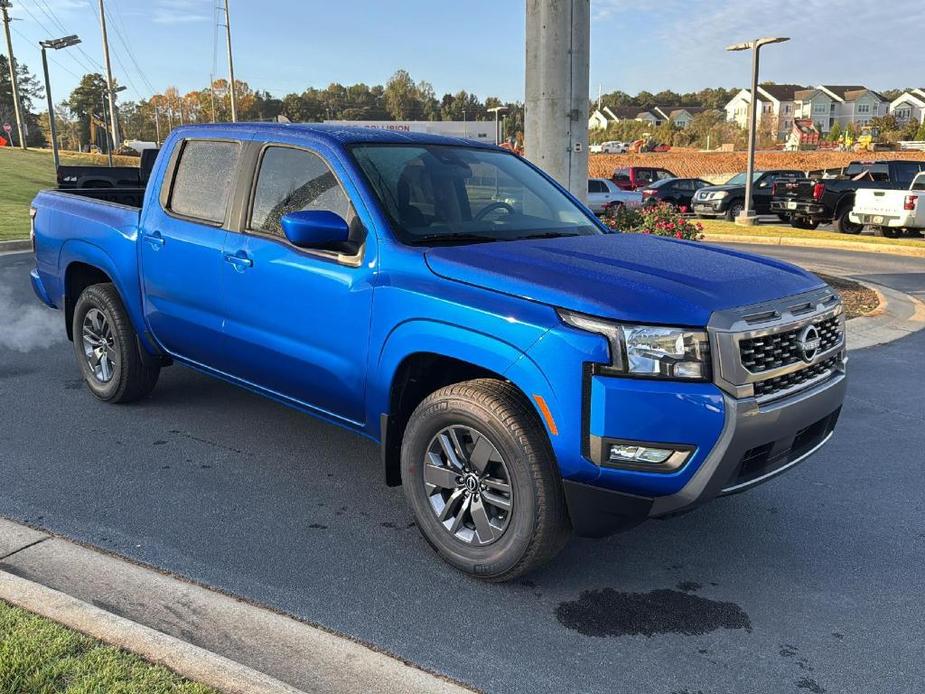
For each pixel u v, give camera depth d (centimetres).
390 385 372
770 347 328
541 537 332
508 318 326
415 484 371
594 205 2630
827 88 13625
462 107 18725
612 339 307
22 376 661
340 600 340
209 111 13250
